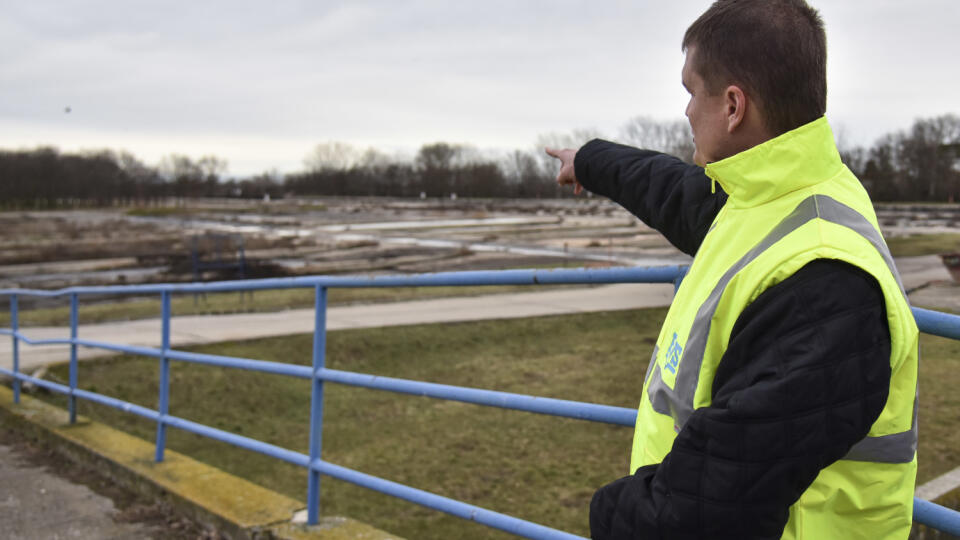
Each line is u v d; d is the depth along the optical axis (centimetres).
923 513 175
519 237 4459
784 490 106
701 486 109
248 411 1103
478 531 691
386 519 721
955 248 3064
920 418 891
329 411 1102
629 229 5050
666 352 134
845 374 104
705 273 129
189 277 2917
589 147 215
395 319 1689
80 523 419
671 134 9669
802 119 121
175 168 15825
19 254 3956
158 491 445
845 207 117
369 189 13638
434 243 4109
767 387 106
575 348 1485
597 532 128
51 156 13350
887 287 107
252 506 404
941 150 8656
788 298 109
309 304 1930
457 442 951
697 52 130
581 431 968
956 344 1183
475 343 1534
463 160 13650
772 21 120
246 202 12512
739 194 125
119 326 1642
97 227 6538
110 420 1020
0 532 405
